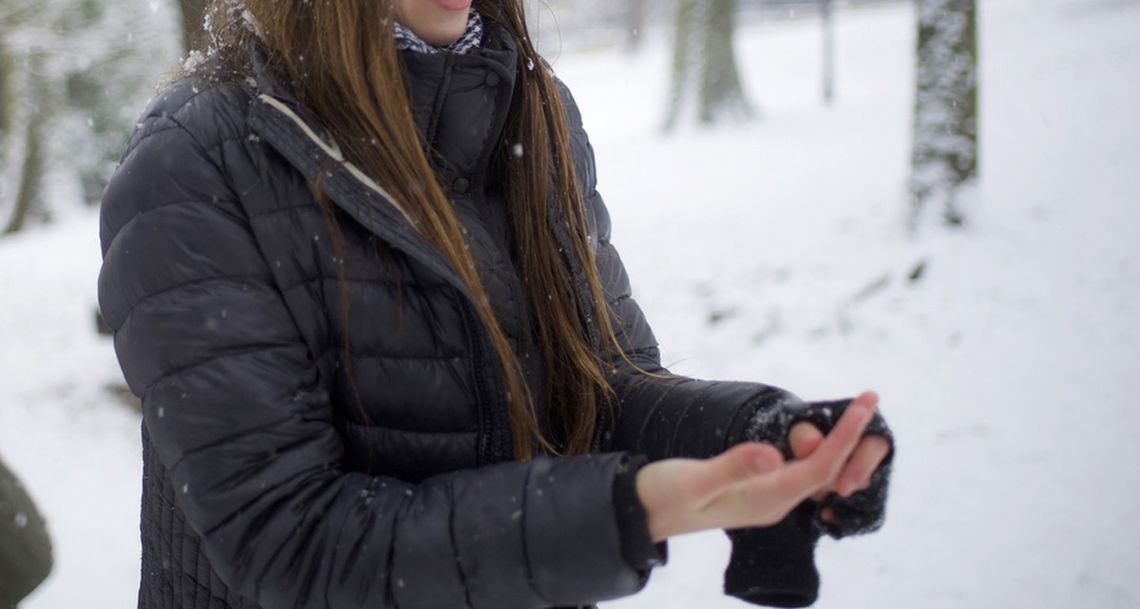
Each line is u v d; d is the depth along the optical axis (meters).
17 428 7.80
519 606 1.08
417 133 1.33
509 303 1.40
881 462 1.16
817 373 6.43
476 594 1.07
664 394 1.44
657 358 1.70
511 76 1.40
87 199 21.89
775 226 9.21
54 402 8.21
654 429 1.42
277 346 1.18
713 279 8.23
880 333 6.72
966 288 7.07
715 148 14.38
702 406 1.36
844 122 14.59
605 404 1.48
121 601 4.97
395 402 1.28
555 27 1.86
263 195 1.23
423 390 1.28
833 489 1.10
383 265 1.27
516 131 1.48
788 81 20.77
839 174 10.88
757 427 1.26
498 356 1.30
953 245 7.79
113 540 5.71
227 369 1.14
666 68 29.64
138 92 20.81
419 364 1.28
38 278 12.32
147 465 1.36
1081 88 12.20
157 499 1.33
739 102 16.77
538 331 1.47
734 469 0.95
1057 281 6.96
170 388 1.14
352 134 1.25
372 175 1.25
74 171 20.95
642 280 8.57
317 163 1.22
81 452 7.23
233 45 1.34
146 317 1.16
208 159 1.22
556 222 1.50
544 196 1.47
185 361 1.14
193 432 1.13
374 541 1.08
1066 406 5.52
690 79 17.12
